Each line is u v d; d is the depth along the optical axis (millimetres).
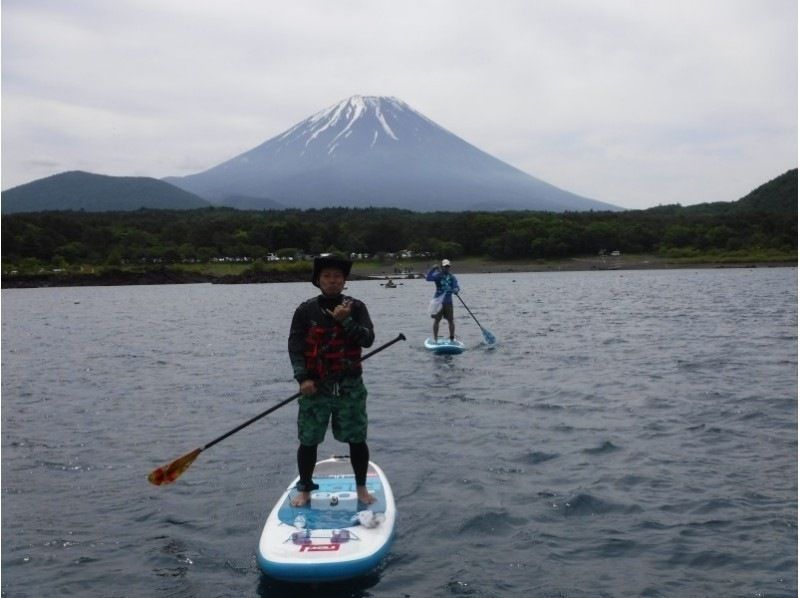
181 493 7020
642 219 141375
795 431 8750
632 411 10008
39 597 4984
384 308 35188
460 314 28750
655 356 15203
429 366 14531
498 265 122125
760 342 17266
